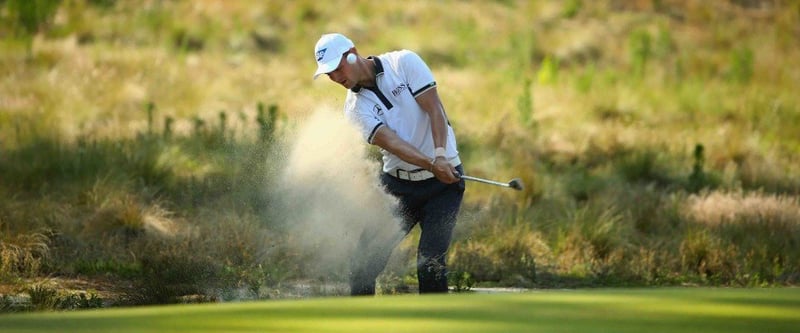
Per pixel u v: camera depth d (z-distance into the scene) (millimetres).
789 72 69062
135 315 5391
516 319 5203
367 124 18953
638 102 57156
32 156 37031
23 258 26891
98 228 29859
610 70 63594
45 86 50500
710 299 5691
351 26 71688
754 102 58094
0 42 59781
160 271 24516
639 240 32812
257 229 27422
